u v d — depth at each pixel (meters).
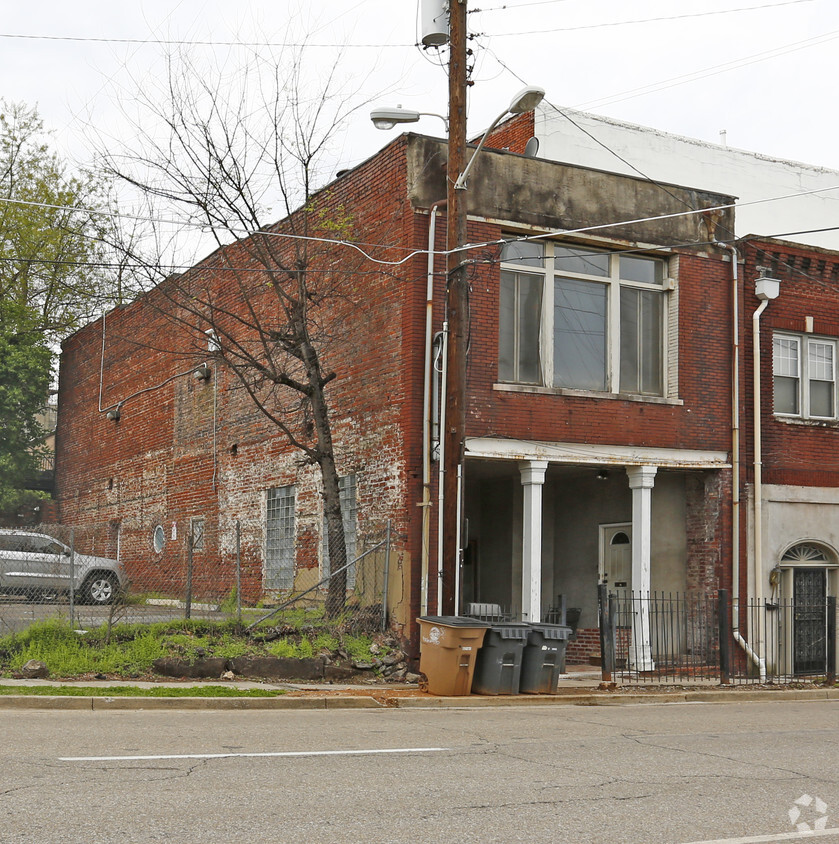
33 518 37.38
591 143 24.95
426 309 17.91
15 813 6.79
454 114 16.31
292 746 9.97
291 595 21.58
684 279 20.16
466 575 23.66
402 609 17.36
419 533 17.45
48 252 35.84
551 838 6.57
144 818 6.74
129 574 28.73
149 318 30.14
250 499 23.98
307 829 6.59
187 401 27.45
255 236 19.44
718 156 27.14
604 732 11.91
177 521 27.59
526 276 19.02
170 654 15.80
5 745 9.52
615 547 21.56
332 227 19.23
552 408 18.62
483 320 18.19
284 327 20.17
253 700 13.73
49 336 36.81
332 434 20.27
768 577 20.55
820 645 21.20
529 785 8.29
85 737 10.17
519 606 22.03
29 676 14.75
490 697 15.09
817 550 21.45
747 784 8.65
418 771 8.77
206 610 19.11
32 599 16.89
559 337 19.22
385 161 18.83
